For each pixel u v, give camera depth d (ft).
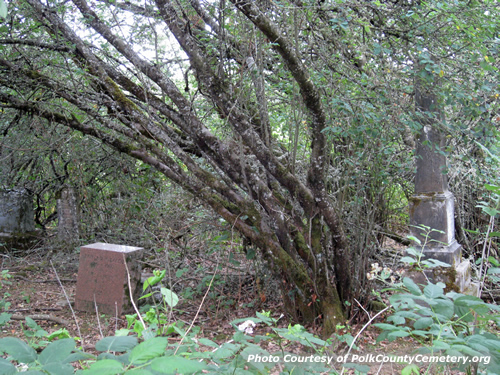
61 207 26.81
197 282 19.92
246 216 15.67
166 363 3.56
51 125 21.75
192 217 22.88
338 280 15.56
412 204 15.14
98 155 26.43
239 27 15.14
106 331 15.17
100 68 17.04
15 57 20.04
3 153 24.32
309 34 16.03
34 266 24.39
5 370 3.44
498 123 17.17
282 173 14.60
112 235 26.53
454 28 14.01
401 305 7.20
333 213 14.76
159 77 15.81
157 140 17.08
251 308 17.46
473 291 15.40
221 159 15.71
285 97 17.90
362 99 15.16
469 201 19.57
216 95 14.85
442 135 15.07
